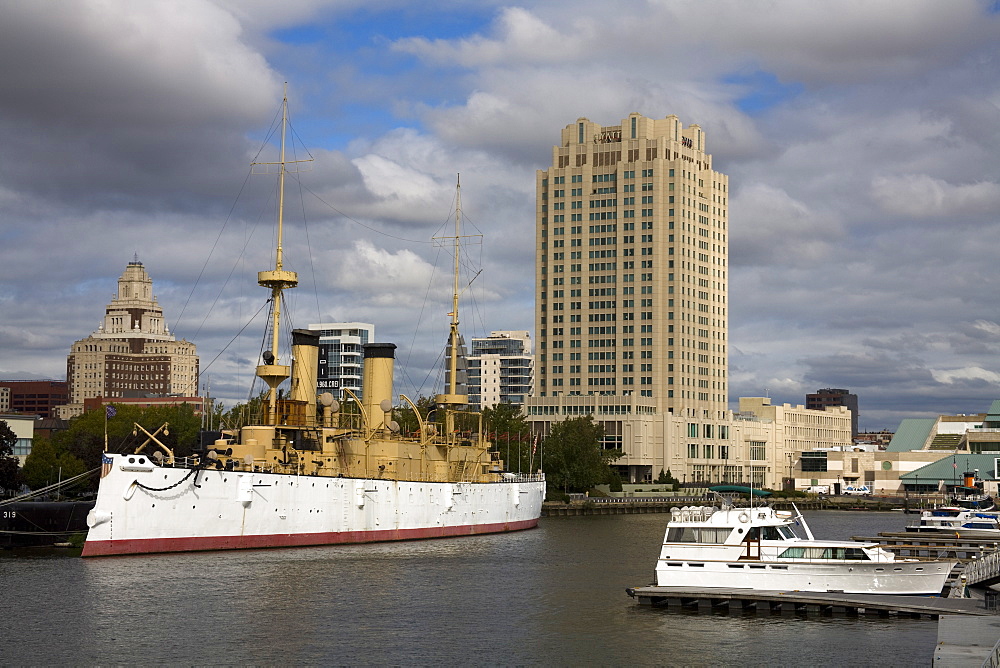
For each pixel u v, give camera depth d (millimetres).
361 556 92125
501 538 117188
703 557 73500
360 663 56281
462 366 128375
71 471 142500
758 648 59719
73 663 55219
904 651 58594
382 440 108062
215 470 87500
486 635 63000
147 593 71750
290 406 99938
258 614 66875
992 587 74875
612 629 64625
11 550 93062
